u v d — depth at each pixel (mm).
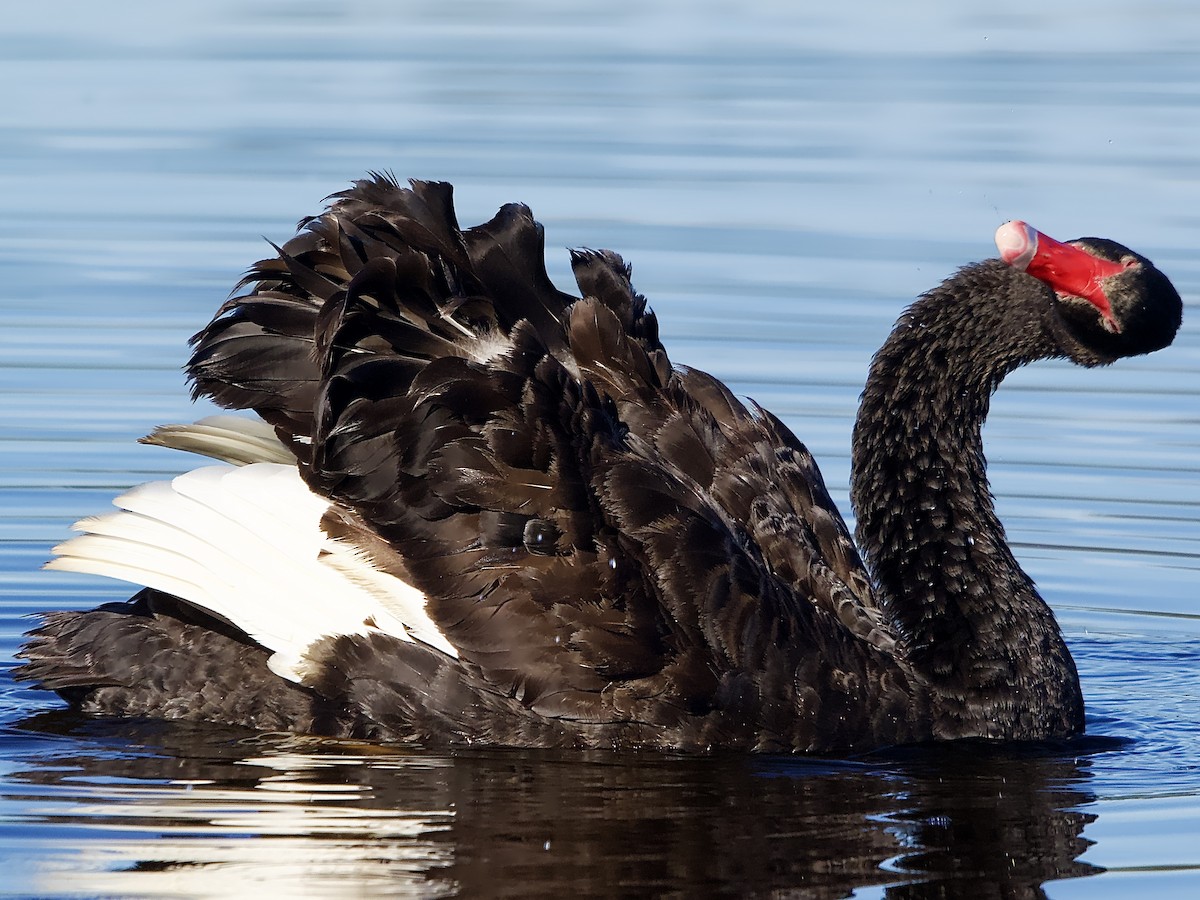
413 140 28656
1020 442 19906
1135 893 10055
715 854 10469
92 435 19500
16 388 20500
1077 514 18125
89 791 11289
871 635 13125
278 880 9945
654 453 12836
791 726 12359
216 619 12641
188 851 10320
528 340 12539
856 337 22094
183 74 31797
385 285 12500
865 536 13938
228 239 24859
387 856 10305
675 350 21781
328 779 11594
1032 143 28750
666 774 11844
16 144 27922
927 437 13656
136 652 12727
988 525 13609
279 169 27266
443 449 12109
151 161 27609
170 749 12125
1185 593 16469
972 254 24359
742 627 12211
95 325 22234
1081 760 12547
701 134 29422
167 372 21094
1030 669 13195
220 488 12383
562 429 12227
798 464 13836
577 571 12031
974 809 11367
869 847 10703
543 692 12086
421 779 11609
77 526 12305
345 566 12156
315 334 12500
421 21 36781
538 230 13328
